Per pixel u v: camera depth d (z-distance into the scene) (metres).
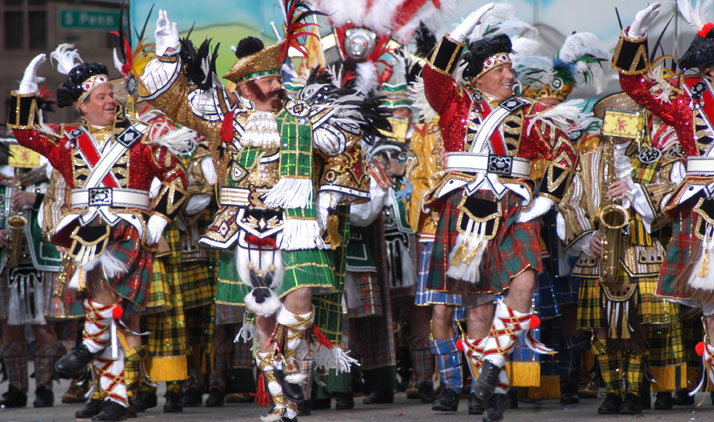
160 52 15.42
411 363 24.25
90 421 17.84
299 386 14.89
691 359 19.98
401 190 21.31
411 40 21.95
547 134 15.79
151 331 19.67
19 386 21.83
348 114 14.99
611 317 17.89
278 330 14.95
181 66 15.38
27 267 21.77
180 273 19.97
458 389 19.06
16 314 21.66
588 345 21.33
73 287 16.72
